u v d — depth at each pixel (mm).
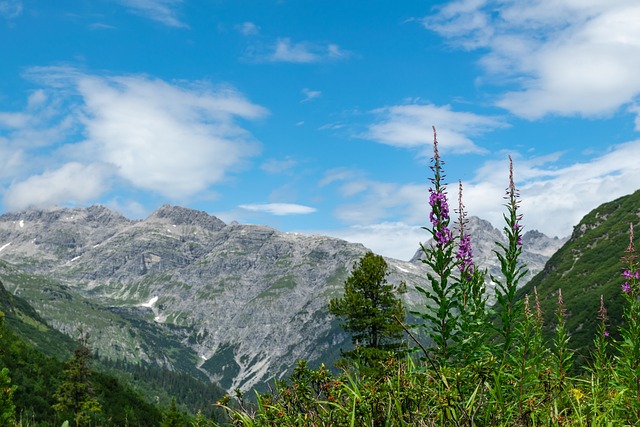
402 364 6551
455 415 5598
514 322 7363
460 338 7242
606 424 6293
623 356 7645
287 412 6227
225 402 6461
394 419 5676
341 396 6254
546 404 6875
